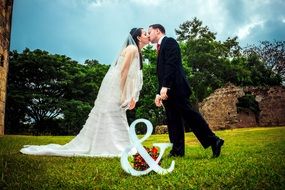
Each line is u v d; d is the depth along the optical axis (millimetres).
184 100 5184
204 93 37625
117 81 6027
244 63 42000
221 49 42000
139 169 3746
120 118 5969
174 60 5309
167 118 5438
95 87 38250
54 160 4836
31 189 2826
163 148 3846
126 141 5895
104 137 5828
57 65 38062
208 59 38156
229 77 39500
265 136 10195
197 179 3172
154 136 13344
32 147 6160
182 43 38625
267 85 38531
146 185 3035
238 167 3779
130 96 6004
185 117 5184
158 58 5574
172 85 5219
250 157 4723
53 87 37094
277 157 4559
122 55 6117
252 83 39344
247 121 35750
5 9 16000
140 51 6285
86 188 2914
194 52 39625
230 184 2924
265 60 43344
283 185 2811
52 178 3312
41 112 35844
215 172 3500
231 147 6969
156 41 5711
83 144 5984
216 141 5070
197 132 5125
